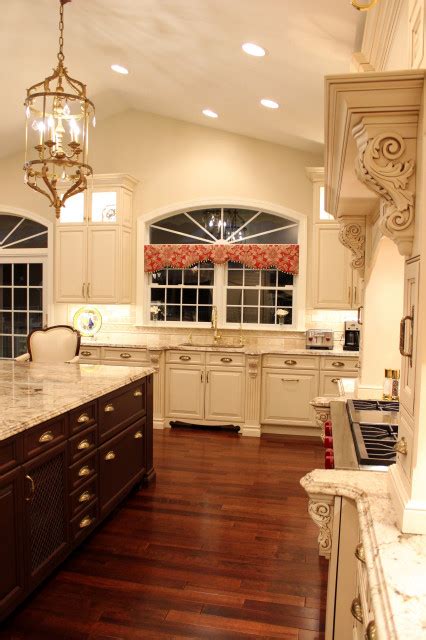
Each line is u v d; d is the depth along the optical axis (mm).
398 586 936
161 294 6078
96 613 2229
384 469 1709
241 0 2676
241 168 5707
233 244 5738
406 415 1290
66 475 2541
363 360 3182
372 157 1245
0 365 3918
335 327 5582
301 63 3289
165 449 4641
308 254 5598
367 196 2457
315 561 2697
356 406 2684
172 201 5852
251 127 5266
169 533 3004
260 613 2240
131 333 5992
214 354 5258
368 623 1036
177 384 5363
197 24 3186
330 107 1393
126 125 5938
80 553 2758
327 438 2330
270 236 5816
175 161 5844
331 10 2490
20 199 6219
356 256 3182
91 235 5664
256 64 3537
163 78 4508
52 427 2406
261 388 5207
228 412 5254
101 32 3844
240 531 3037
